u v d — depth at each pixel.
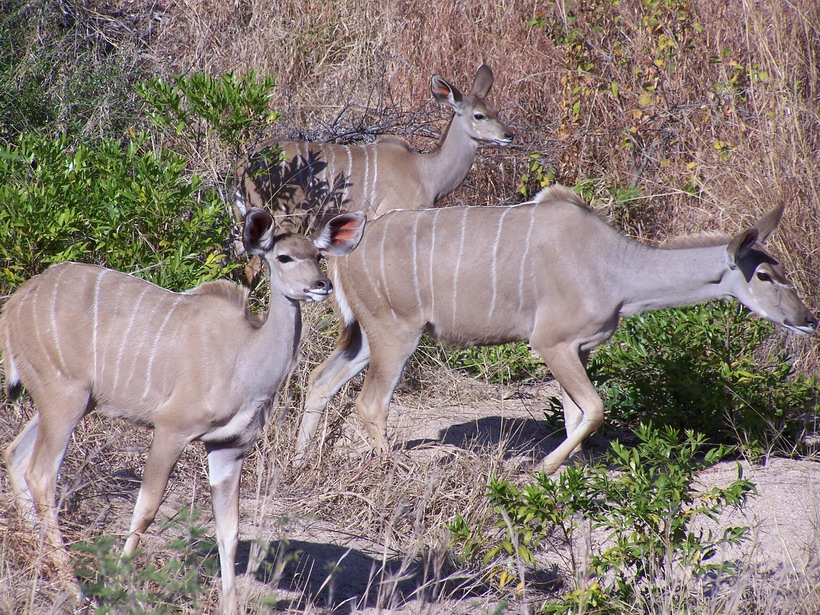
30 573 11.23
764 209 23.03
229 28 31.05
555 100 28.47
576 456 17.89
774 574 13.45
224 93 19.78
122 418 12.28
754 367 18.84
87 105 26.75
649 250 16.72
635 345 19.33
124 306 12.02
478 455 16.42
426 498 13.76
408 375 21.09
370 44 31.30
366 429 16.89
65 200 16.72
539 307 16.69
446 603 12.59
